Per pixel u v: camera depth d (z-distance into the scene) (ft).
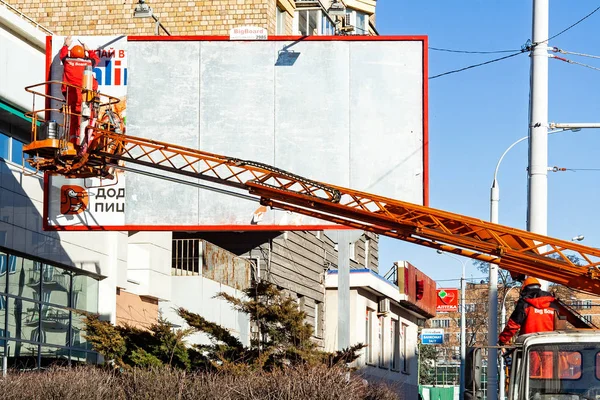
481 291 284.82
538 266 56.34
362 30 153.17
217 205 89.15
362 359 155.43
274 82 90.38
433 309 209.77
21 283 86.84
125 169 73.15
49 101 88.99
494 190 101.91
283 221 88.38
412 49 89.81
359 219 62.85
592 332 43.32
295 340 75.10
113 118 75.36
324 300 152.15
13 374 66.23
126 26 124.98
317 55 90.27
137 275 106.42
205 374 69.21
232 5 122.62
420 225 60.49
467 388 43.68
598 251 55.11
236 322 120.16
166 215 89.51
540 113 68.18
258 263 124.36
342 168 89.15
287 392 60.95
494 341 90.84
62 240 93.61
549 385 43.04
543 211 67.26
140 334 76.95
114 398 65.16
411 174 88.74
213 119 90.48
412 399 199.93
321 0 133.49
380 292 161.07
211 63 91.04
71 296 95.55
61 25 126.00
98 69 91.40
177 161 89.92
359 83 89.86
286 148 89.71
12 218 85.20
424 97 89.35
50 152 74.74
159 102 91.09
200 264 112.37
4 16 83.51
